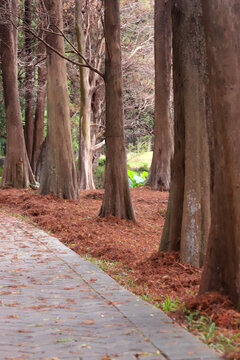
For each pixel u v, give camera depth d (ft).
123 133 45.57
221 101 16.79
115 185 45.44
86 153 91.91
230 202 16.96
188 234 26.23
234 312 15.90
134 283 23.44
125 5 98.58
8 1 58.23
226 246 17.12
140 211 55.16
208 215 26.27
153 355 12.33
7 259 26.91
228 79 16.62
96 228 41.47
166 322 15.33
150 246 36.70
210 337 14.14
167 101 74.13
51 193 56.29
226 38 16.53
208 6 16.78
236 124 16.71
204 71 26.08
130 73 102.37
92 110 104.01
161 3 72.74
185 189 26.53
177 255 26.84
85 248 33.45
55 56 56.29
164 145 74.18
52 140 56.75
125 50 102.68
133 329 14.66
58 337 13.99
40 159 102.47
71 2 87.92
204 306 16.61
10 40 72.13
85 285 21.07
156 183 74.23
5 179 72.28
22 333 14.38
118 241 36.83
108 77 44.60
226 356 12.16
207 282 17.57
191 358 12.03
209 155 26.37
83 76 89.71
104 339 13.74
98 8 86.89
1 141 136.56
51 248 30.83
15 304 17.84
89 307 17.43
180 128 27.07
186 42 26.13
